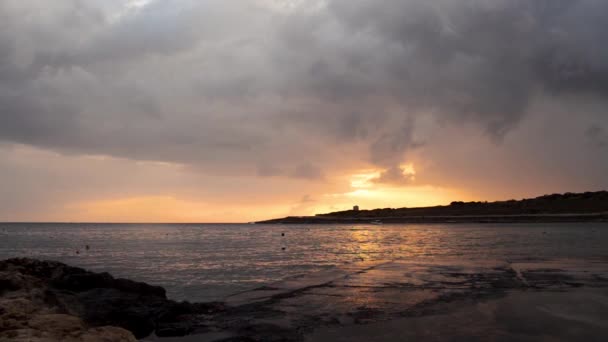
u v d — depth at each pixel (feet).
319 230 441.27
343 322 31.32
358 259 98.07
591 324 29.53
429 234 265.13
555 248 110.22
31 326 23.75
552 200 643.86
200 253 125.18
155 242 199.41
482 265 67.36
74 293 35.35
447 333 27.78
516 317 31.68
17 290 31.17
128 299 35.22
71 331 23.86
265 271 75.25
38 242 201.46
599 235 197.26
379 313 33.94
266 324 31.01
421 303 37.52
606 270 58.70
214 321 32.53
